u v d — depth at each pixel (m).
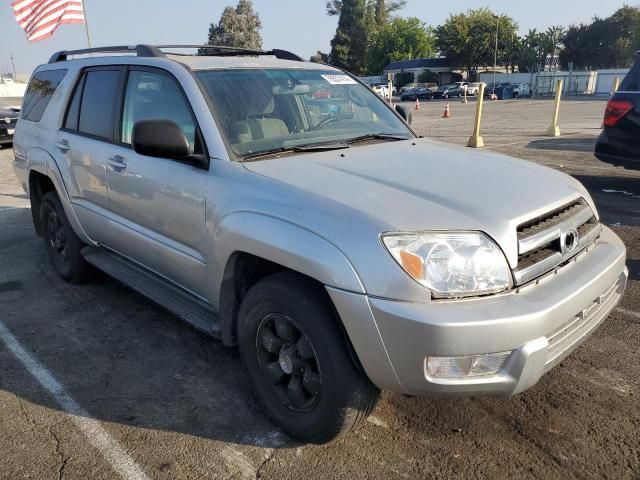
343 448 2.79
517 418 3.00
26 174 5.23
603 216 6.58
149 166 3.49
